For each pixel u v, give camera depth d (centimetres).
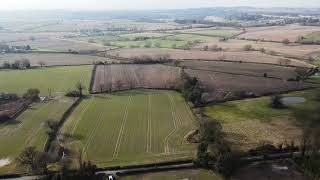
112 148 11075
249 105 14762
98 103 15738
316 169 9088
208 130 10806
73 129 12712
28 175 9456
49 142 11544
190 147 10944
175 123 13050
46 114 14312
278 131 11850
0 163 10256
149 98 16262
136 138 11794
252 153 10244
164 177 9362
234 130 12156
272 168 9581
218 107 14700
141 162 10075
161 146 11106
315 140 9331
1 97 16375
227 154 9494
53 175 9212
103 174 9456
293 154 10062
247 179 9119
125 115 14088
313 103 13188
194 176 9356
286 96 15525
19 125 13238
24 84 19162
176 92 17062
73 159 10269
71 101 16050
